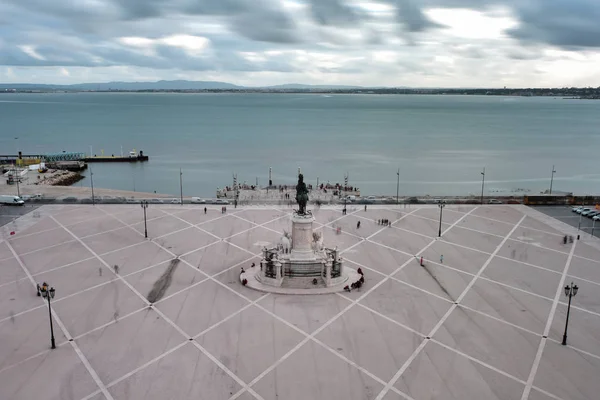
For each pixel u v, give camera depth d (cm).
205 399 3581
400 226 8244
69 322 4716
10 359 4069
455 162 18150
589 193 13362
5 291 5412
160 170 16862
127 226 8038
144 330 4578
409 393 3669
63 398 3572
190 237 7494
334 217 8831
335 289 5512
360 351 4253
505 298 5353
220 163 18050
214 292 5462
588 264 6406
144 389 3688
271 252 6103
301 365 4031
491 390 3712
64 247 6925
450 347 4328
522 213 9156
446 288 5619
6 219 8375
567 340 4456
